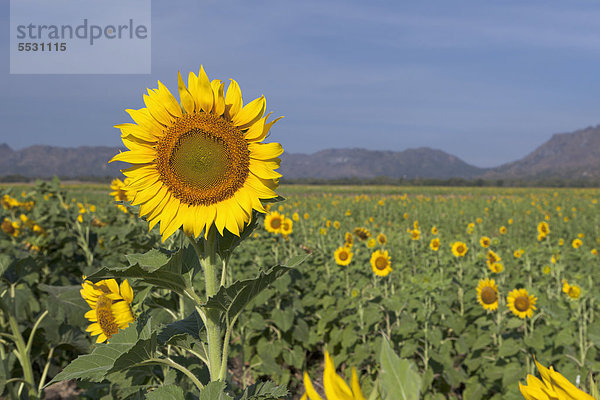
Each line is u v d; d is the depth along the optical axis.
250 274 6.74
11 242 7.12
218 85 1.80
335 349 6.45
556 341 4.72
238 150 1.77
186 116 1.79
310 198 41.88
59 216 7.62
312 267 8.49
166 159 1.75
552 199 39.19
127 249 6.33
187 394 1.86
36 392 3.76
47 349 4.55
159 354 1.92
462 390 5.81
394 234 13.49
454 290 7.34
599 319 5.69
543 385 0.43
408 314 6.14
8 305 3.92
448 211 28.19
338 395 0.37
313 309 7.29
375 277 7.46
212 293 1.85
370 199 39.44
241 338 5.49
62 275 6.48
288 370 6.01
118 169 1.78
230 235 1.90
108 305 2.48
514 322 5.20
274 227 8.95
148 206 1.78
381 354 0.45
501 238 14.60
